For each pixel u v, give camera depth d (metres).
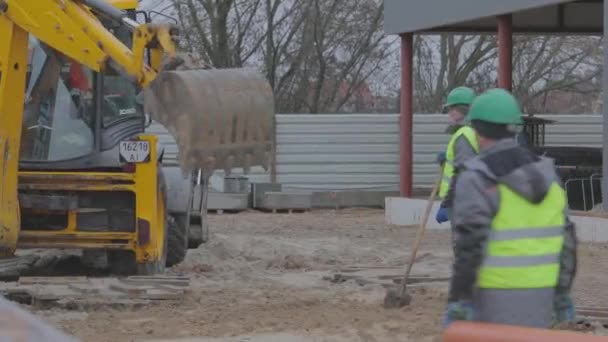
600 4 35.22
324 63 62.66
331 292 18.45
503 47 30.70
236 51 60.78
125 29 18.30
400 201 36.62
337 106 65.56
